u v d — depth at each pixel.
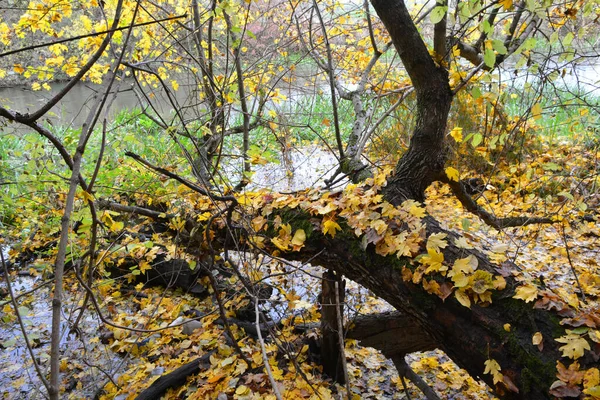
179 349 2.47
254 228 2.07
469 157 4.57
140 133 5.19
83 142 1.14
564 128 5.43
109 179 3.52
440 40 1.94
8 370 2.38
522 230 3.46
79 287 3.00
